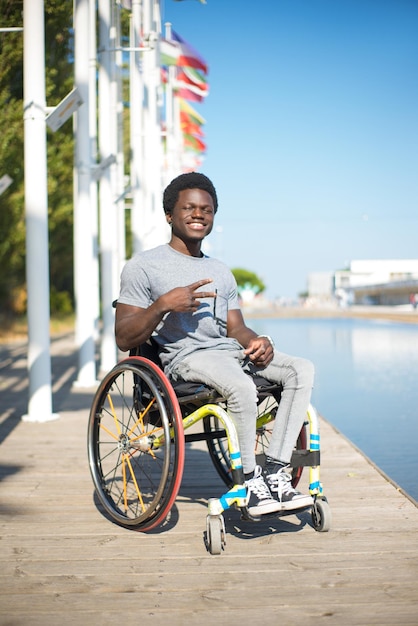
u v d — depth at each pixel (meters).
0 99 7.46
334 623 2.06
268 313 42.69
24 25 5.46
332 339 18.06
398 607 2.17
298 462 2.85
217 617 2.11
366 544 2.75
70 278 29.33
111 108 9.66
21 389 7.84
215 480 3.84
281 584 2.36
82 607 2.19
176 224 2.97
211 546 2.63
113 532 2.95
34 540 2.85
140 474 3.96
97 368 10.10
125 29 11.84
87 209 7.57
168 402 2.73
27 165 5.49
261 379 2.91
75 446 4.75
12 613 2.14
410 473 4.29
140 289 2.93
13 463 4.25
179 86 18.12
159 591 2.31
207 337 2.93
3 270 16.00
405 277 85.69
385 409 6.88
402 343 16.28
